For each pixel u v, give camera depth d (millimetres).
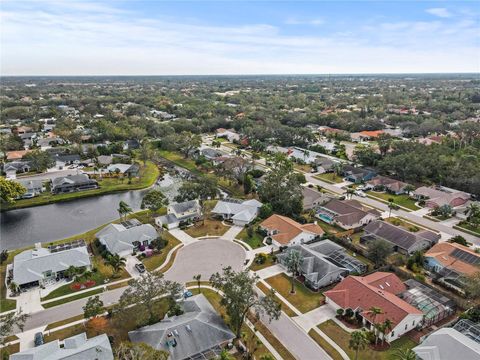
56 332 56719
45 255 73625
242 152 173875
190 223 96000
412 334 56344
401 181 131500
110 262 72312
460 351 47344
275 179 106562
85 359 47531
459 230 93188
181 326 52531
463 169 122062
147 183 132500
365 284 63438
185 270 74562
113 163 150125
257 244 85375
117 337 54781
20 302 64375
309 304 63938
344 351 52938
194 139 169375
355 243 86312
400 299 61781
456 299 63031
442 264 72812
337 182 131875
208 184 106562
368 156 146625
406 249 80188
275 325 58500
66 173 142000
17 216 105438
